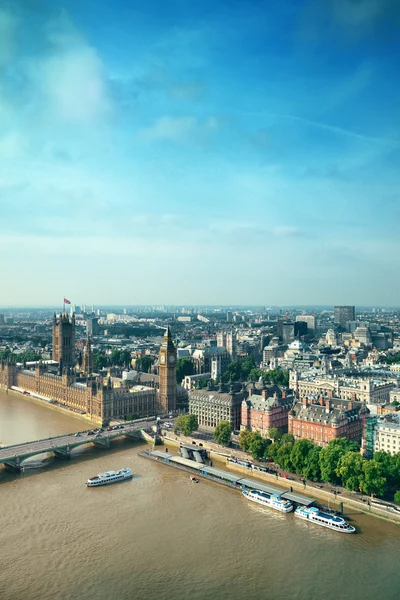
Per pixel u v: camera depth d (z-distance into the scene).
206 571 197.25
